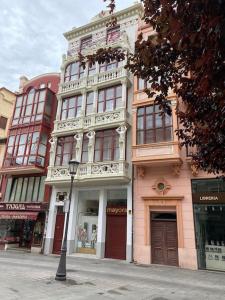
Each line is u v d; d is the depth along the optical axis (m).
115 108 19.23
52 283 9.19
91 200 19.41
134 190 16.94
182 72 5.60
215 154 5.89
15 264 13.26
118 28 22.17
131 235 16.12
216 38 3.46
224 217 14.02
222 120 5.32
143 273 12.09
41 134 21.62
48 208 19.94
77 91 21.23
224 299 7.85
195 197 14.95
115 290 8.62
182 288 9.23
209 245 14.09
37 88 23.81
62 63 23.17
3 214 21.25
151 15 4.74
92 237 18.39
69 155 19.94
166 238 15.39
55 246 19.03
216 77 3.97
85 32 23.83
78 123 20.19
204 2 3.34
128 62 5.71
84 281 9.80
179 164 15.68
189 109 6.01
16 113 23.88
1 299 6.94
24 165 21.12
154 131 16.77
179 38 3.88
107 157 18.23
